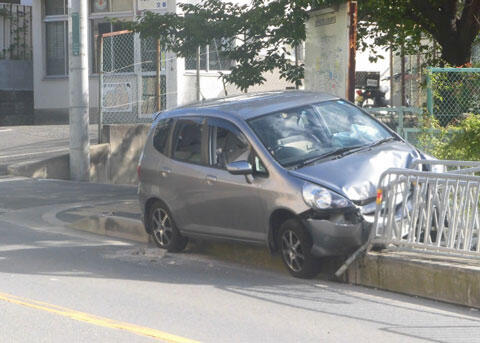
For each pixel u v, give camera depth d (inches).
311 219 372.5
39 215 603.5
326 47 590.9
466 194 353.1
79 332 291.3
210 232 430.3
